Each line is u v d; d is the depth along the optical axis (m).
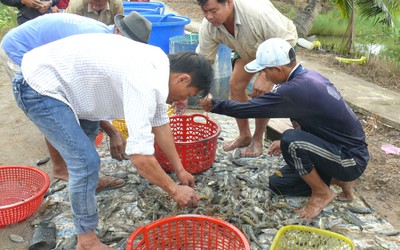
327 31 10.49
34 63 2.39
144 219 3.18
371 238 3.02
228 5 3.34
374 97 5.89
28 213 3.13
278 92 2.96
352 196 3.45
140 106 2.20
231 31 3.64
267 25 3.48
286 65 3.01
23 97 2.45
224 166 3.90
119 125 4.17
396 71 7.27
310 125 3.08
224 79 5.52
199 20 11.64
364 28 10.38
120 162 3.97
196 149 3.54
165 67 2.34
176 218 2.73
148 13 6.28
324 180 3.34
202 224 2.75
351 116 3.08
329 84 3.07
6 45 2.98
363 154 3.12
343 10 8.73
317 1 8.70
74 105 2.48
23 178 3.53
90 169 2.51
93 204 2.63
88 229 2.66
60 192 3.54
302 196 3.48
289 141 3.06
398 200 3.58
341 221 3.20
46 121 2.45
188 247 2.85
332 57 8.23
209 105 3.18
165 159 3.59
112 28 2.93
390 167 4.09
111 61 2.30
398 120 5.02
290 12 11.84
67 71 2.37
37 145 4.50
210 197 3.33
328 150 3.03
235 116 3.13
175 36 5.66
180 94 2.49
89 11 4.29
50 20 2.93
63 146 2.49
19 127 4.93
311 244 2.78
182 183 2.70
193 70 2.41
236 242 2.60
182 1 14.69
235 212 3.21
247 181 3.62
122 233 3.02
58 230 3.09
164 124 2.52
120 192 3.51
